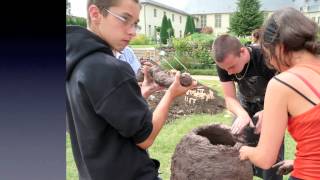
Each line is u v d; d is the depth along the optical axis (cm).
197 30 5188
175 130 769
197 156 255
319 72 201
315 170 199
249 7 3775
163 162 559
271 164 206
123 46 206
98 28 201
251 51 347
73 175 486
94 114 193
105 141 197
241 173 255
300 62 203
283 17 202
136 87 195
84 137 198
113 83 187
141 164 206
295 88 197
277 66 213
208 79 1577
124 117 187
